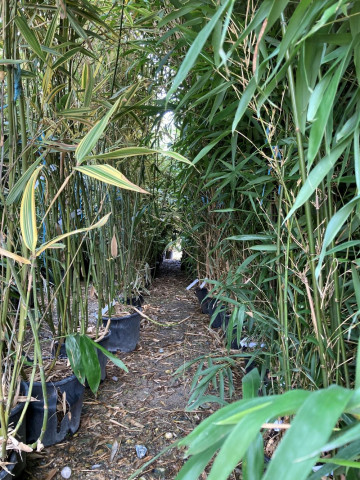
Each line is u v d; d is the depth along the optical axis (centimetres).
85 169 71
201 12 92
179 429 129
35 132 99
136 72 183
